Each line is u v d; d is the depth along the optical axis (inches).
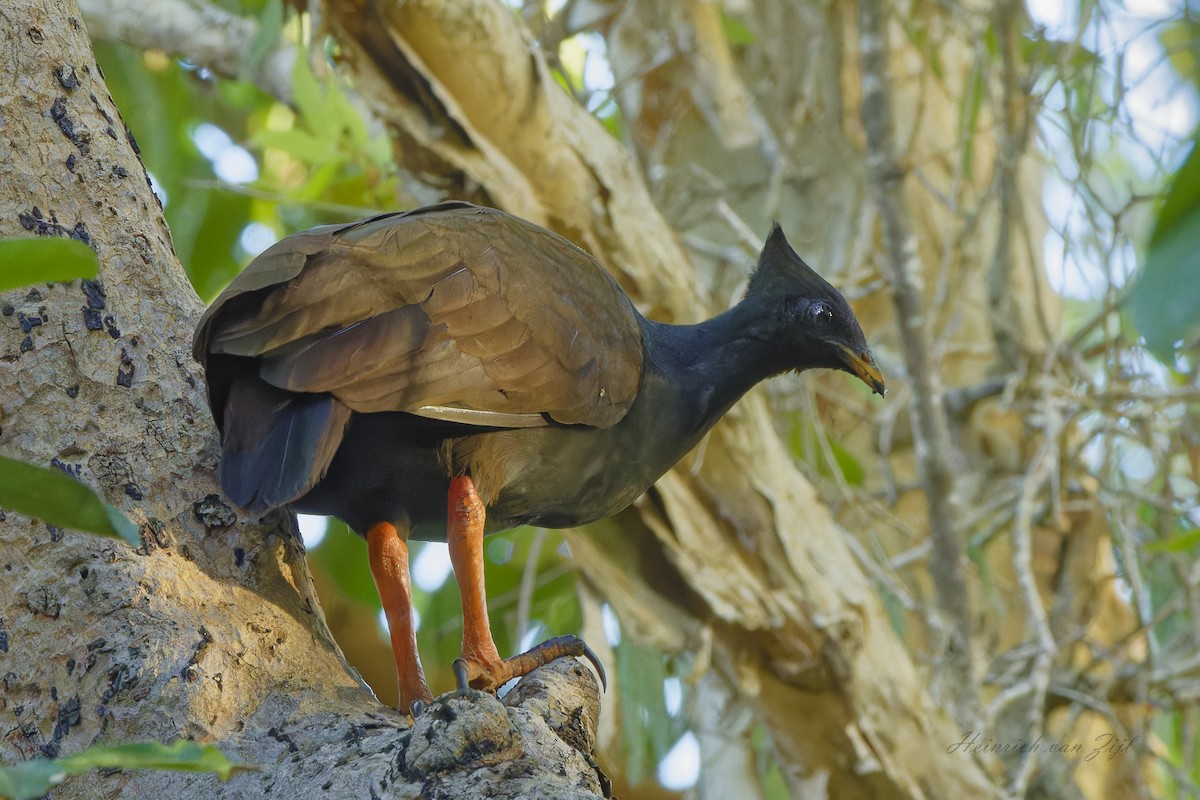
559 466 294.5
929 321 472.4
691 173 568.1
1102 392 494.6
